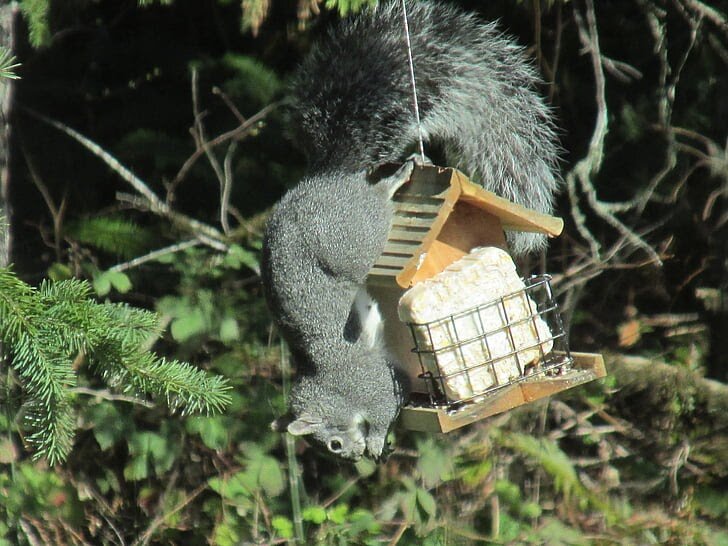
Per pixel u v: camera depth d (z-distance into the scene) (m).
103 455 11.80
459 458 11.03
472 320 6.26
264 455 10.96
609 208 10.80
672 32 11.85
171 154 11.87
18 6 10.30
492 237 6.73
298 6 9.89
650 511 11.45
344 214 6.65
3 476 10.77
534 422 11.48
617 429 11.80
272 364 11.39
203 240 11.45
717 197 12.38
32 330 5.70
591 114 12.01
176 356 11.30
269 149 11.85
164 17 12.41
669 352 12.50
